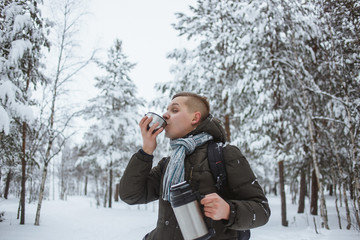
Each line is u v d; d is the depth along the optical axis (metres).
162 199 1.12
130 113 17.80
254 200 0.98
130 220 11.46
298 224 10.98
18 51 7.61
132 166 1.20
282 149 10.95
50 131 9.34
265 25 10.14
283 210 10.77
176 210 0.86
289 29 9.76
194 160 1.07
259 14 10.19
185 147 1.08
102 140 16.44
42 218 10.80
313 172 13.52
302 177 14.56
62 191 32.34
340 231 7.52
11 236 7.00
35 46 8.62
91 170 20.08
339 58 7.87
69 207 16.28
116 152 17.47
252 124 11.66
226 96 11.98
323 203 8.86
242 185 1.01
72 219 10.98
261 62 11.05
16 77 8.48
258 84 10.48
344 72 7.78
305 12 9.07
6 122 6.54
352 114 7.80
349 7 7.55
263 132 11.39
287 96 10.70
